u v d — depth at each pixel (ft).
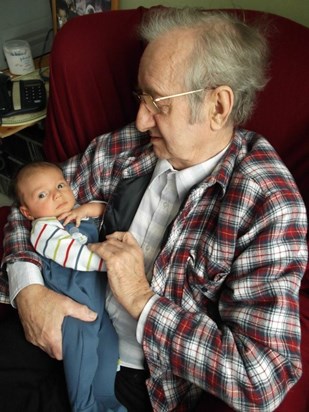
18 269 2.96
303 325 2.55
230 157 2.58
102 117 3.65
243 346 2.21
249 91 2.42
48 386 2.80
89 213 3.24
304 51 2.71
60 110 3.67
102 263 2.80
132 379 2.89
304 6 3.18
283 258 2.27
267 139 2.99
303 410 2.27
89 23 3.34
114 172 3.28
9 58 4.93
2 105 4.30
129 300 2.55
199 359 2.25
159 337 2.39
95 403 2.65
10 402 2.71
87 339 2.72
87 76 3.44
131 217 3.05
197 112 2.30
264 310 2.20
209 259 2.53
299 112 2.79
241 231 2.44
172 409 2.72
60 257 2.85
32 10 5.05
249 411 2.13
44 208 3.05
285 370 2.14
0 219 3.64
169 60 2.22
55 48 3.41
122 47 3.29
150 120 2.47
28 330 2.85
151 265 2.89
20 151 5.67
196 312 2.51
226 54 2.20
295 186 2.48
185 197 2.75
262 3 3.39
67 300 2.82
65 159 3.95
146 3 4.20
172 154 2.56
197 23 2.27
